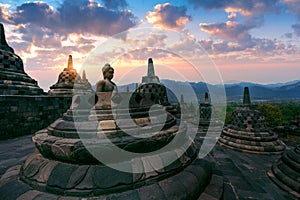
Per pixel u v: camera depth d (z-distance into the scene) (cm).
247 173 820
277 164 795
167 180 448
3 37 1542
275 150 1118
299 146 746
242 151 1155
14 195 408
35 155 520
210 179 580
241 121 1278
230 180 661
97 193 387
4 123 1262
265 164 948
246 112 1287
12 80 1432
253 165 934
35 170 446
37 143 468
